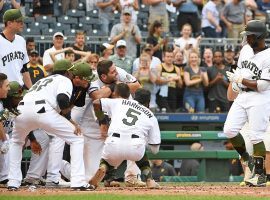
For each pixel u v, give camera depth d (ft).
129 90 94.02
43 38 161.17
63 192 84.89
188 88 151.43
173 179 131.34
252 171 100.12
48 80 89.30
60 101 86.89
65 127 88.02
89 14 178.09
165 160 139.13
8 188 91.40
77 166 88.48
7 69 100.99
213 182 126.72
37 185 103.14
